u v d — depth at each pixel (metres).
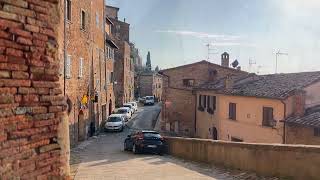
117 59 61.28
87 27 32.19
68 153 4.65
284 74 29.44
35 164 4.10
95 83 36.81
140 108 69.31
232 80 31.78
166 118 41.62
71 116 26.42
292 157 11.52
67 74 24.67
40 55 4.16
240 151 14.47
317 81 23.20
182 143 21.44
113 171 16.36
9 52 3.79
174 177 14.55
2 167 3.67
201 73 41.16
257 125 25.00
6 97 3.74
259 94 24.62
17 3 3.87
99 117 39.75
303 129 20.59
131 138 25.02
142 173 15.72
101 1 40.56
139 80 90.31
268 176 12.55
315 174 10.74
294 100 22.09
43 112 4.20
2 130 3.69
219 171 15.52
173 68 41.19
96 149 26.58
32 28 4.05
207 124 35.03
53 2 4.32
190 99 40.16
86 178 14.59
